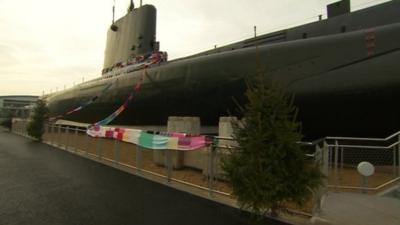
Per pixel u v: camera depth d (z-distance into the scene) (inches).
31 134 1115.9
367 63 465.7
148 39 887.1
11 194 367.2
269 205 274.2
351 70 476.1
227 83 606.9
